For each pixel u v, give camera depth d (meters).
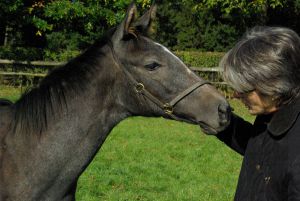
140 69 3.07
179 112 3.09
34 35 19.38
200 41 23.34
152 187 6.61
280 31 1.89
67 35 19.64
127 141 9.41
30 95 3.06
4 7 14.61
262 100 1.93
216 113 3.00
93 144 3.09
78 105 3.02
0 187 2.89
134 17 3.06
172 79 3.06
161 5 23.94
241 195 2.06
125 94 3.12
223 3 17.16
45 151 2.96
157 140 9.66
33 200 2.96
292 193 1.77
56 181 3.01
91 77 3.05
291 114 1.87
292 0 21.69
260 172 1.97
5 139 2.99
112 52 3.10
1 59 15.54
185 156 8.48
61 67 3.14
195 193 6.45
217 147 9.31
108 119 3.13
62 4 14.81
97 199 5.99
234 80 1.91
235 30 22.58
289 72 1.83
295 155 1.81
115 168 7.35
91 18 15.25
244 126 2.66
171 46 24.11
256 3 16.72
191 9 23.17
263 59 1.84
